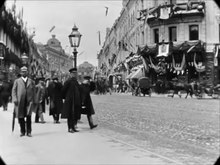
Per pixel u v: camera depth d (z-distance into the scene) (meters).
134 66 47.47
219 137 9.09
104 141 8.40
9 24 46.25
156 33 41.47
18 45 54.12
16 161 6.12
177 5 38.72
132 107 19.50
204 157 6.64
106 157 6.48
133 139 8.86
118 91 51.00
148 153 6.91
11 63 47.78
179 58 38.44
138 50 42.28
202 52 37.31
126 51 57.47
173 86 36.59
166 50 38.25
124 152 6.97
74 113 10.35
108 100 27.22
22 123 9.41
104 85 45.41
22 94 9.27
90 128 11.12
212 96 30.06
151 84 38.34
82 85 11.12
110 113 16.22
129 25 56.34
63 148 7.41
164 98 29.70
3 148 7.40
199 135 9.43
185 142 8.36
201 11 37.56
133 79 42.47
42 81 13.18
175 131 10.21
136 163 5.99
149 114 15.35
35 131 10.44
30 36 65.06
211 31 37.78
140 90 34.84
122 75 56.53
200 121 12.58
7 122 12.84
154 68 40.12
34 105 10.15
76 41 14.94
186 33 38.78
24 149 7.27
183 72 38.00
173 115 14.74
